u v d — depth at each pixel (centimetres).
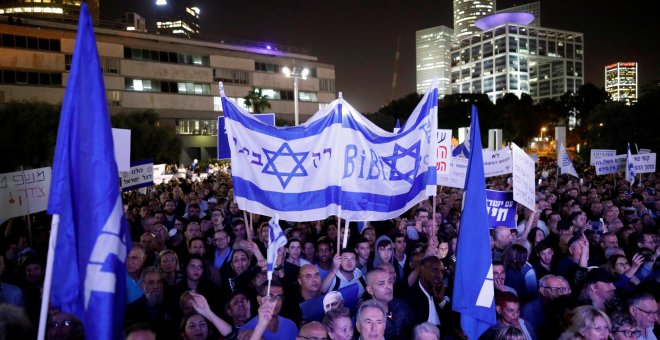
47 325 341
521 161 703
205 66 6994
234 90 7262
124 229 265
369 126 548
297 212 524
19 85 5559
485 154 1213
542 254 633
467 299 408
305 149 527
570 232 700
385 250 600
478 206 416
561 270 604
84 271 253
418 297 486
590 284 459
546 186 1522
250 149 521
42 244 725
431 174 567
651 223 917
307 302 488
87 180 256
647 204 1171
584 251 582
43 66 5691
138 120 4616
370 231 742
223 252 700
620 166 1511
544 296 475
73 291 261
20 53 5553
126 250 266
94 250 252
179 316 497
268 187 522
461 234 416
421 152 569
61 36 5809
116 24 6619
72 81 264
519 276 557
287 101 7819
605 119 3506
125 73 6309
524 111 8175
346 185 532
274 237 364
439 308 489
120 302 258
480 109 7556
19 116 3653
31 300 517
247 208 517
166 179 2808
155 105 6544
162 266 557
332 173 530
